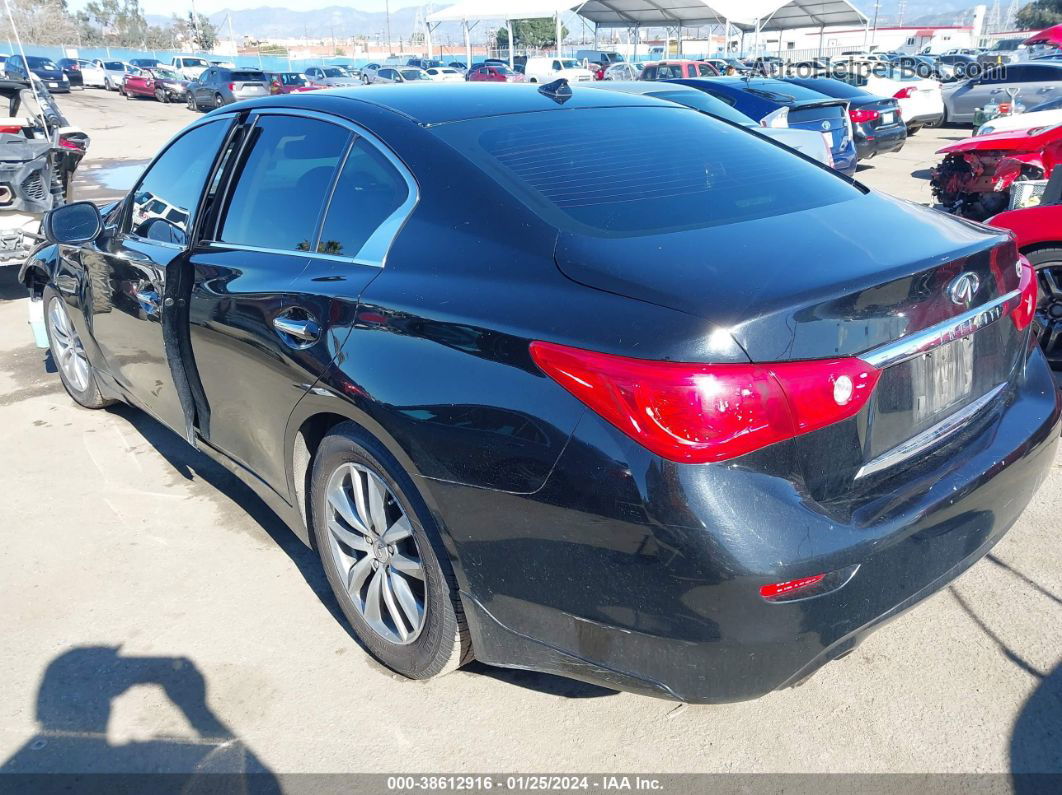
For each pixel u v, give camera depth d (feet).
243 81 97.66
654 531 6.11
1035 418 8.26
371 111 9.27
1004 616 9.42
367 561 8.75
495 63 119.34
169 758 7.89
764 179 8.95
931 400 7.27
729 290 6.37
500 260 7.39
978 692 8.36
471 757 7.82
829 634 6.42
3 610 10.12
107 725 8.30
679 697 6.59
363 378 7.77
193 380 10.82
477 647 7.75
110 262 12.42
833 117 35.91
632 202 7.97
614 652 6.68
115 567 10.96
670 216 7.80
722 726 8.09
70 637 9.61
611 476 6.21
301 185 9.58
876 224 7.92
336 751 7.93
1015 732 7.86
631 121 9.86
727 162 9.21
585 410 6.36
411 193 8.33
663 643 6.38
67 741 8.11
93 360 14.43
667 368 6.04
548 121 9.37
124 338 12.55
